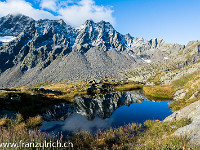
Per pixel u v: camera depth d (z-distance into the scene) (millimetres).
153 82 54250
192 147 4785
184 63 168000
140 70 181500
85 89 37344
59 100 23500
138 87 46156
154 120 13594
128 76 163875
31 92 22062
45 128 11648
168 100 24016
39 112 15984
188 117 8844
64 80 180750
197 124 6605
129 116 15508
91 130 11336
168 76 51219
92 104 22250
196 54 178875
